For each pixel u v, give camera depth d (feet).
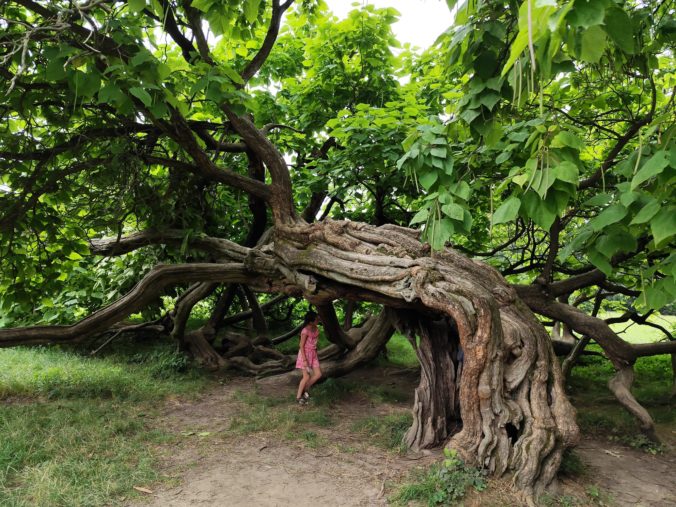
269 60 33.24
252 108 18.62
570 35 5.43
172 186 28.50
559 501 14.79
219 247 29.17
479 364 16.34
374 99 33.30
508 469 15.62
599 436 22.39
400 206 33.91
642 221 6.69
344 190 29.66
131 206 27.32
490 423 16.20
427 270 18.08
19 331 25.99
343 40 31.01
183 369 32.30
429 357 20.45
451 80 28.73
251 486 15.93
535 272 38.27
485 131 9.43
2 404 23.68
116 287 38.04
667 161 6.22
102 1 14.56
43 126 24.22
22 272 27.37
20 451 17.08
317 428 21.98
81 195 26.91
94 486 15.10
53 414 21.44
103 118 22.82
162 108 15.30
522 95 7.64
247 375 33.06
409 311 21.34
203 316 56.13
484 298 16.79
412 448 19.21
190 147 23.09
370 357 30.32
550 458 15.69
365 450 19.29
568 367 30.45
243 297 46.75
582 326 23.36
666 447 20.76
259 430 21.34
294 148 34.60
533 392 16.89
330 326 29.14
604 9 4.76
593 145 25.61
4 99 18.71
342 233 22.45
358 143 25.85
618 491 16.25
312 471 17.17
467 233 9.55
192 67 17.61
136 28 17.33
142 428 20.90
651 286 7.95
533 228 30.89
